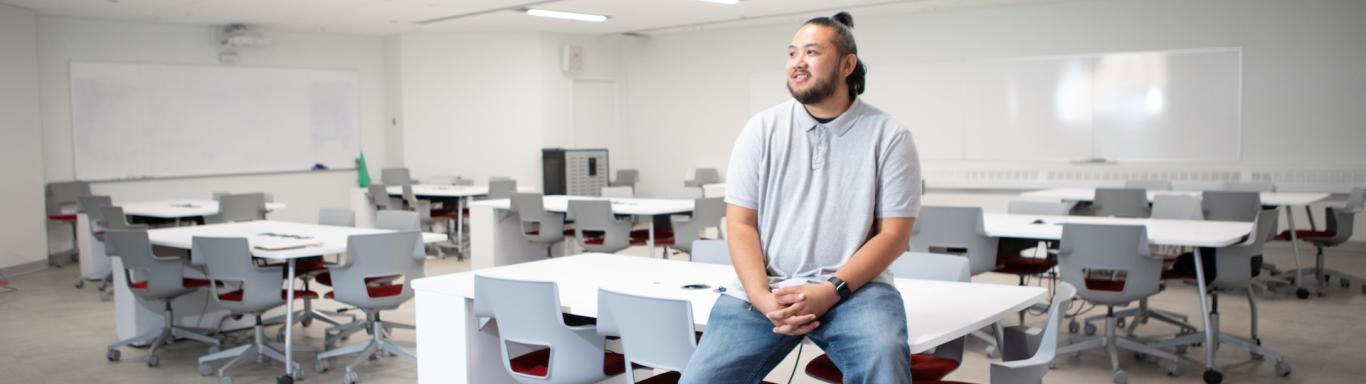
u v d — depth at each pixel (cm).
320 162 1241
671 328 284
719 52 1266
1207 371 466
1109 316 485
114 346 542
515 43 1255
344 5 980
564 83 1281
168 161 1106
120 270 571
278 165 1200
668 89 1315
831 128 222
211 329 574
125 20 1062
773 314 207
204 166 1135
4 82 911
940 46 1115
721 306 226
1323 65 934
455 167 1282
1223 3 970
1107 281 498
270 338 589
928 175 1136
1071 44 1041
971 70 1098
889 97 1152
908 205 219
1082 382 472
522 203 772
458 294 344
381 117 1302
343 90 1260
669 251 970
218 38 1141
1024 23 1063
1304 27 939
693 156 1303
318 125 1237
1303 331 578
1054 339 275
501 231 815
